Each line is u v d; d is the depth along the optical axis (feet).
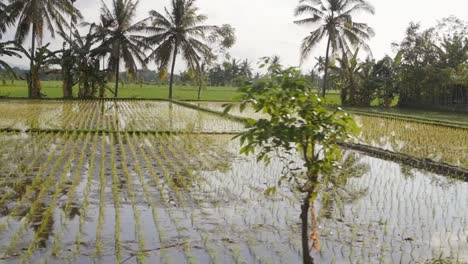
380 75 130.21
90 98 117.91
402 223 24.41
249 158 42.04
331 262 18.89
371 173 37.81
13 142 46.57
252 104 13.41
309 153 14.21
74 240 20.47
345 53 116.16
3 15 101.35
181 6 118.52
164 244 20.33
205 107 100.89
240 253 19.60
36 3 101.45
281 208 26.45
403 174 37.52
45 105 93.61
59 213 24.30
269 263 18.60
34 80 111.45
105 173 33.88
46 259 18.31
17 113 75.46
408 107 124.36
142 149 45.21
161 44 118.83
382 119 82.94
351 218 25.03
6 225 22.29
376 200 28.99
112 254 18.99
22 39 107.86
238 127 64.85
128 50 118.93
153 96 147.95
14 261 18.10
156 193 28.78
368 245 20.99
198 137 54.49
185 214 24.80
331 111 14.17
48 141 47.75
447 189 32.45
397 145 52.95
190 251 19.63
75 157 39.78
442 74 110.83
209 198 28.22
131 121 69.97
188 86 225.97
